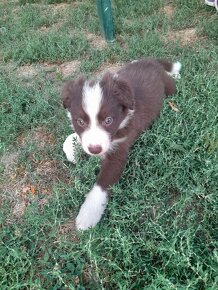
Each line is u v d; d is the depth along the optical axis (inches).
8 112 23.5
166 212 15.8
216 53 25.6
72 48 28.8
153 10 32.7
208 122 19.3
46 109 22.9
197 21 30.0
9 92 24.5
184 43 27.9
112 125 16.2
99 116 15.9
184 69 24.0
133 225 15.8
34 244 15.8
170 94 21.8
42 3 38.4
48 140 21.3
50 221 16.8
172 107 20.7
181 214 15.7
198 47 26.6
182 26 29.8
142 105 19.0
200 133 18.8
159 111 20.4
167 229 15.2
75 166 19.2
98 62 27.0
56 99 23.5
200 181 16.7
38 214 17.0
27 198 18.3
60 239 15.8
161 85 20.9
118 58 27.2
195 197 16.5
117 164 17.6
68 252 15.4
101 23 29.1
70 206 17.5
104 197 17.1
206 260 13.9
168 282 12.5
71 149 19.1
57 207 16.9
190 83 22.6
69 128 20.9
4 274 14.4
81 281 14.4
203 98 21.3
